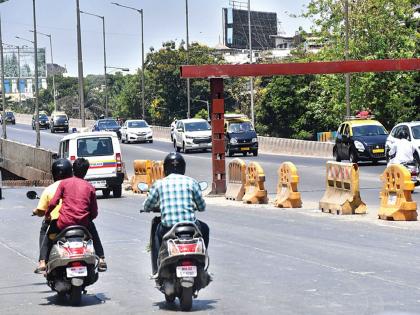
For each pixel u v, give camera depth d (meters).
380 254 24.12
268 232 30.62
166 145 118.25
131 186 62.22
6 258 26.73
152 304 17.83
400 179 32.69
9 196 60.28
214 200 47.66
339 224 32.38
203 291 19.02
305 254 24.58
